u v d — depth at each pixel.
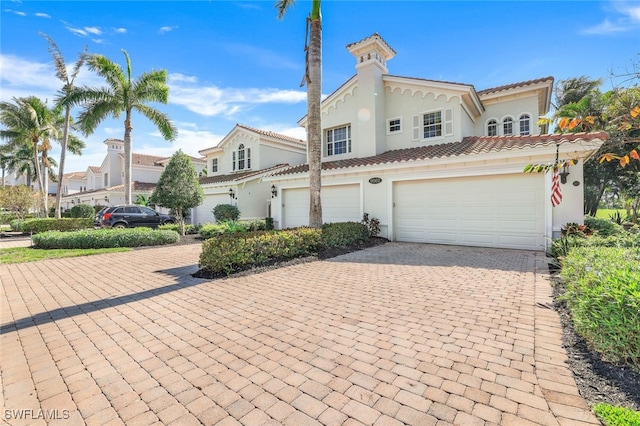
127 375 3.15
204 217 22.38
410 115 14.66
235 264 7.71
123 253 11.42
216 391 2.83
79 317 4.86
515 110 15.21
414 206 11.95
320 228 10.15
